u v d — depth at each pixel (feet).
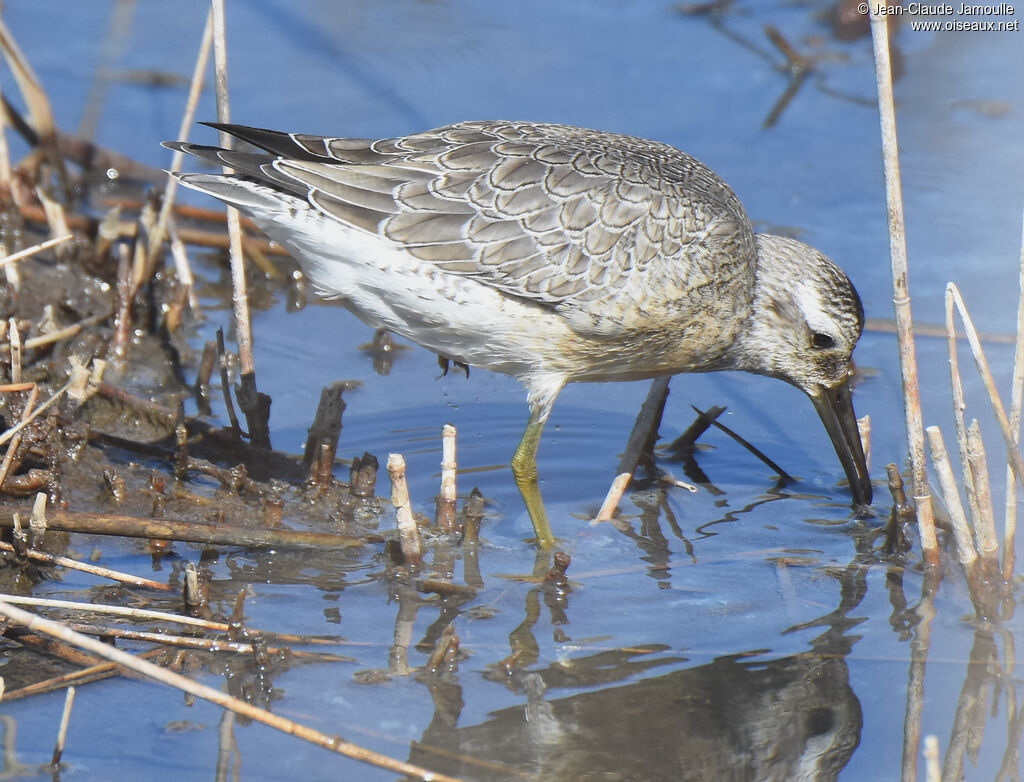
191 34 63.26
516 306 35.86
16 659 28.84
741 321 39.27
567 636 31.04
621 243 35.91
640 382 45.78
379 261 34.99
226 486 36.83
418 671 29.40
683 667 29.91
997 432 39.78
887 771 26.66
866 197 53.06
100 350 43.65
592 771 26.43
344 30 64.08
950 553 34.76
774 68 62.23
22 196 50.08
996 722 28.02
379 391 43.80
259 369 44.29
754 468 40.27
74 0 66.33
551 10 67.15
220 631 29.91
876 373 43.47
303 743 26.86
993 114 58.54
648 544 35.76
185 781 25.55
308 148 35.27
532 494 37.42
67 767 25.81
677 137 56.39
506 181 35.37
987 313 45.88
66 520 32.53
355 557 34.32
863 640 30.94
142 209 48.85
